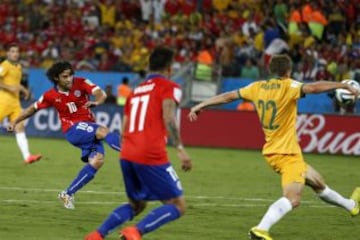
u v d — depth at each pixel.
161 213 25.48
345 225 33.72
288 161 28.94
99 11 98.62
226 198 41.06
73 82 37.44
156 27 94.56
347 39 83.75
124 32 94.25
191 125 73.00
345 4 86.75
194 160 60.47
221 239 29.72
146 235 29.94
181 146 25.30
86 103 37.59
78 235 29.66
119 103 78.50
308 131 68.62
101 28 95.81
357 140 67.12
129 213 26.42
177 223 32.81
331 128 67.88
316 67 78.69
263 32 84.44
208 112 72.44
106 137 36.31
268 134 29.36
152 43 90.94
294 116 29.14
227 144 71.69
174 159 60.81
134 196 26.30
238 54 83.56
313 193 43.50
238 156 64.38
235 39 86.69
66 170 51.69
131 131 25.80
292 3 86.81
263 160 61.62
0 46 97.00
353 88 28.39
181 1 96.38
